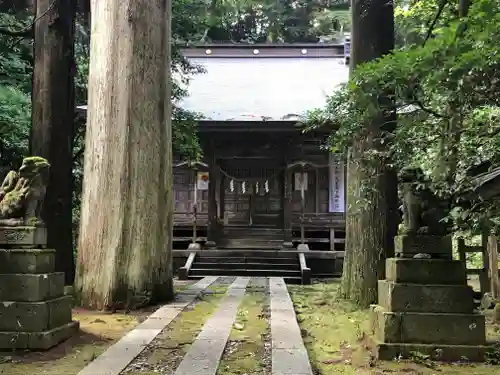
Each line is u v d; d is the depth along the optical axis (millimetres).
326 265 16094
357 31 8586
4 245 5457
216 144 18391
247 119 16516
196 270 15102
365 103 4730
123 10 8375
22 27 12711
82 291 8055
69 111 10008
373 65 4293
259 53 24656
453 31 3719
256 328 6371
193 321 6848
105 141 8219
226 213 19031
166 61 8938
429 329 5090
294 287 12508
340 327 6734
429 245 5348
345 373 4629
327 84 21562
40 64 9758
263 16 29812
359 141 7434
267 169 19562
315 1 29719
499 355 4980
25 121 12062
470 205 4742
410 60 3955
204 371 4418
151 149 8484
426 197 5398
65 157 9820
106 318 7176
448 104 4254
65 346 5387
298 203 19703
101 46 8406
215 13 14781
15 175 5754
